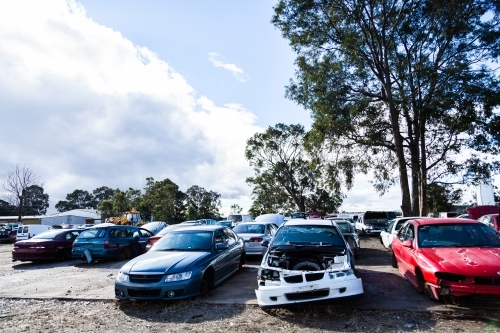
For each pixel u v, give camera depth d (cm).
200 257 798
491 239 737
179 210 6888
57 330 600
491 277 584
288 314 645
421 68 2262
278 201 5362
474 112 2116
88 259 1342
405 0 2353
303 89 2422
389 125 2475
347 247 739
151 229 1938
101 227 1421
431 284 650
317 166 2469
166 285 707
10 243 3114
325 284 615
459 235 755
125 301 767
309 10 2405
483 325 562
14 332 595
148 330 587
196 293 744
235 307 699
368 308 648
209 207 7819
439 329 548
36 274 1205
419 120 2306
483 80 2097
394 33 2534
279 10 2417
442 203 2505
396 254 953
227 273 934
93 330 596
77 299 797
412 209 2448
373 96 2442
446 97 2134
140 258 804
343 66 2373
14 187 4269
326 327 573
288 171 5366
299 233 804
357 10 2356
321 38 2448
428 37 2417
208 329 581
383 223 2394
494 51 2178
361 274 986
